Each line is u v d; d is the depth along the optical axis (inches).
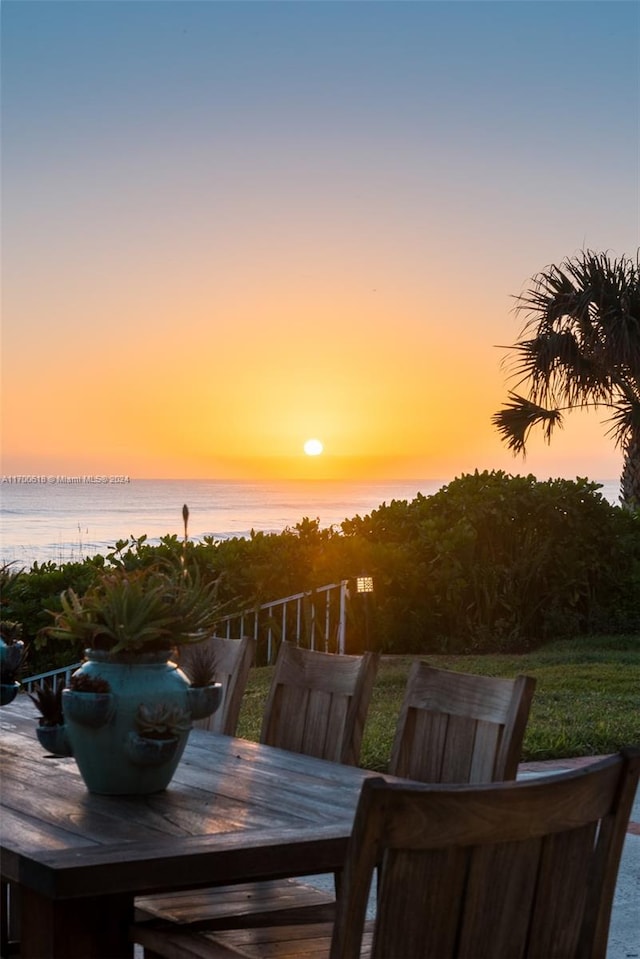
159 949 121.4
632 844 216.4
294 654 177.9
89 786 124.6
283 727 176.1
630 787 93.7
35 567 450.9
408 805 81.4
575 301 636.7
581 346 645.3
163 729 120.6
